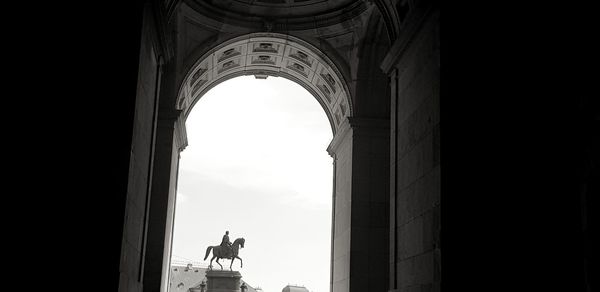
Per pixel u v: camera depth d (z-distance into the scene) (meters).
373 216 31.56
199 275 103.44
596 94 16.75
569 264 17.12
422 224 19.25
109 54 16.92
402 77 23.11
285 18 33.28
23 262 15.50
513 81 18.34
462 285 16.94
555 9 18.42
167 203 31.12
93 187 16.11
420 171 19.89
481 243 17.25
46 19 16.97
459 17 18.77
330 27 32.97
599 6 17.12
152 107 20.94
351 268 30.91
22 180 15.96
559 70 18.12
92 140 16.39
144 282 30.23
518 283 17.02
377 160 32.22
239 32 33.38
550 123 17.98
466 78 18.36
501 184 17.67
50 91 16.56
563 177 17.62
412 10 21.09
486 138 17.97
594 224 16.45
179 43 31.98
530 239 17.27
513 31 18.67
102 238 15.79
